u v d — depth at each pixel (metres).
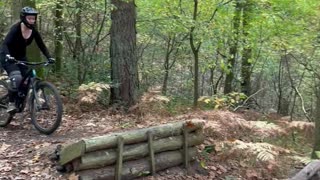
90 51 12.00
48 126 7.11
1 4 12.85
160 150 6.12
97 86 9.19
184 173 6.30
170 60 16.27
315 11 11.20
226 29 12.05
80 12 11.20
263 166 6.70
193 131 6.53
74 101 9.74
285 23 11.65
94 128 7.90
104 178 5.55
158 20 12.55
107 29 13.19
